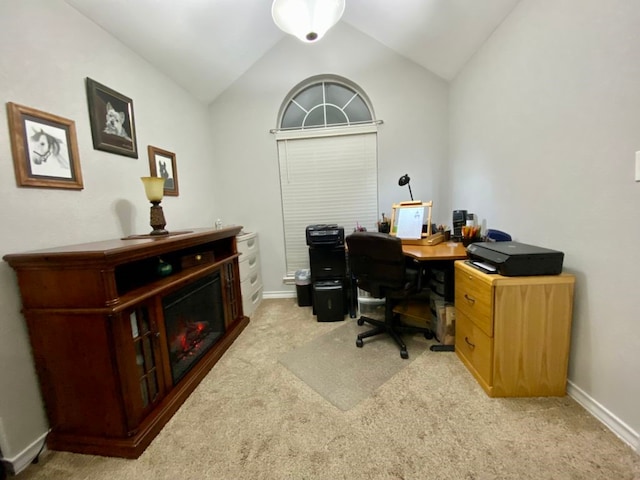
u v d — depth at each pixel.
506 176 1.91
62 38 1.46
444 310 2.01
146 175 2.09
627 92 1.08
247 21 2.37
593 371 1.32
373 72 2.88
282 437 1.29
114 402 1.22
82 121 1.56
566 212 1.42
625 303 1.15
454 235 2.45
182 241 1.62
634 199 1.09
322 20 1.84
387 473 1.09
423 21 2.26
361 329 2.40
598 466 1.08
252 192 3.15
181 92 2.58
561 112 1.42
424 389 1.58
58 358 1.23
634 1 1.04
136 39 1.91
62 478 1.14
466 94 2.46
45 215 1.35
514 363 1.46
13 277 1.19
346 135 3.00
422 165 2.93
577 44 1.30
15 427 1.18
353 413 1.42
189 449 1.25
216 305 2.14
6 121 1.20
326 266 2.65
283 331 2.41
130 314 1.28
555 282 1.38
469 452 1.17
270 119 3.03
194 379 1.67
